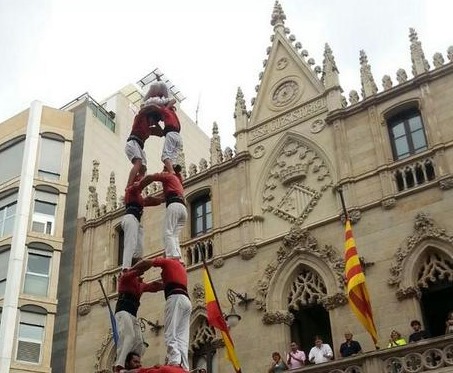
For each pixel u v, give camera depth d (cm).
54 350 2952
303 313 2516
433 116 2344
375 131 2458
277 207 2594
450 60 2447
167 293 1126
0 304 2988
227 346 2089
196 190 2895
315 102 2695
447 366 1705
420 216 2184
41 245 3148
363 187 2389
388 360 1797
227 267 2598
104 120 3866
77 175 3425
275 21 3042
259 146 2772
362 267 2234
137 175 1306
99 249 3114
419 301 2116
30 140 3381
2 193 3322
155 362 2639
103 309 2928
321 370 1905
